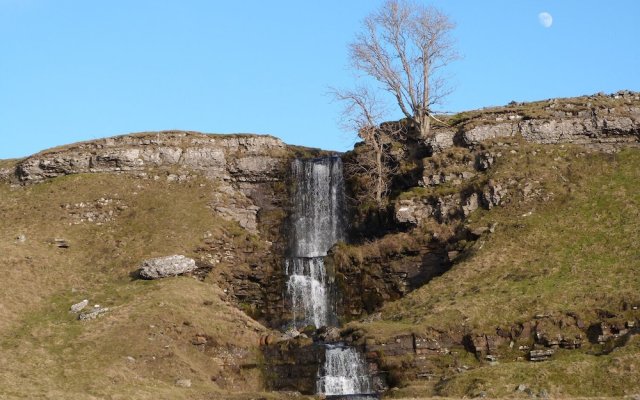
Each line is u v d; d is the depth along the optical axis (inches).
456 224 3120.1
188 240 3280.0
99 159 3673.7
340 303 3132.4
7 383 2170.3
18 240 3221.0
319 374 2566.4
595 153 3255.4
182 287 2952.8
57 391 2151.8
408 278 3075.8
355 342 2586.1
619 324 2370.8
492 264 2847.0
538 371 2197.3
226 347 2667.3
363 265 3147.1
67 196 3521.2
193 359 2581.2
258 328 2787.9
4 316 2689.5
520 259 2834.6
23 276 2960.1
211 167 3681.1
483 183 3174.2
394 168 3472.0
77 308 2783.0
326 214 3548.2
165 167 3668.8
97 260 3166.8
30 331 2603.3
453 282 2829.7
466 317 2551.7
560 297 2556.6
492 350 2453.2
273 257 3292.3
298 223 3572.8
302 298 3181.6
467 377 2247.8
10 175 3745.1
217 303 2898.6
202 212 3459.6
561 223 2960.1
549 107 3452.3
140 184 3592.5
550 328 2443.4
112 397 2167.8
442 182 3284.9
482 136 3356.3
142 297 2844.5
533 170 3171.8
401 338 2507.4
